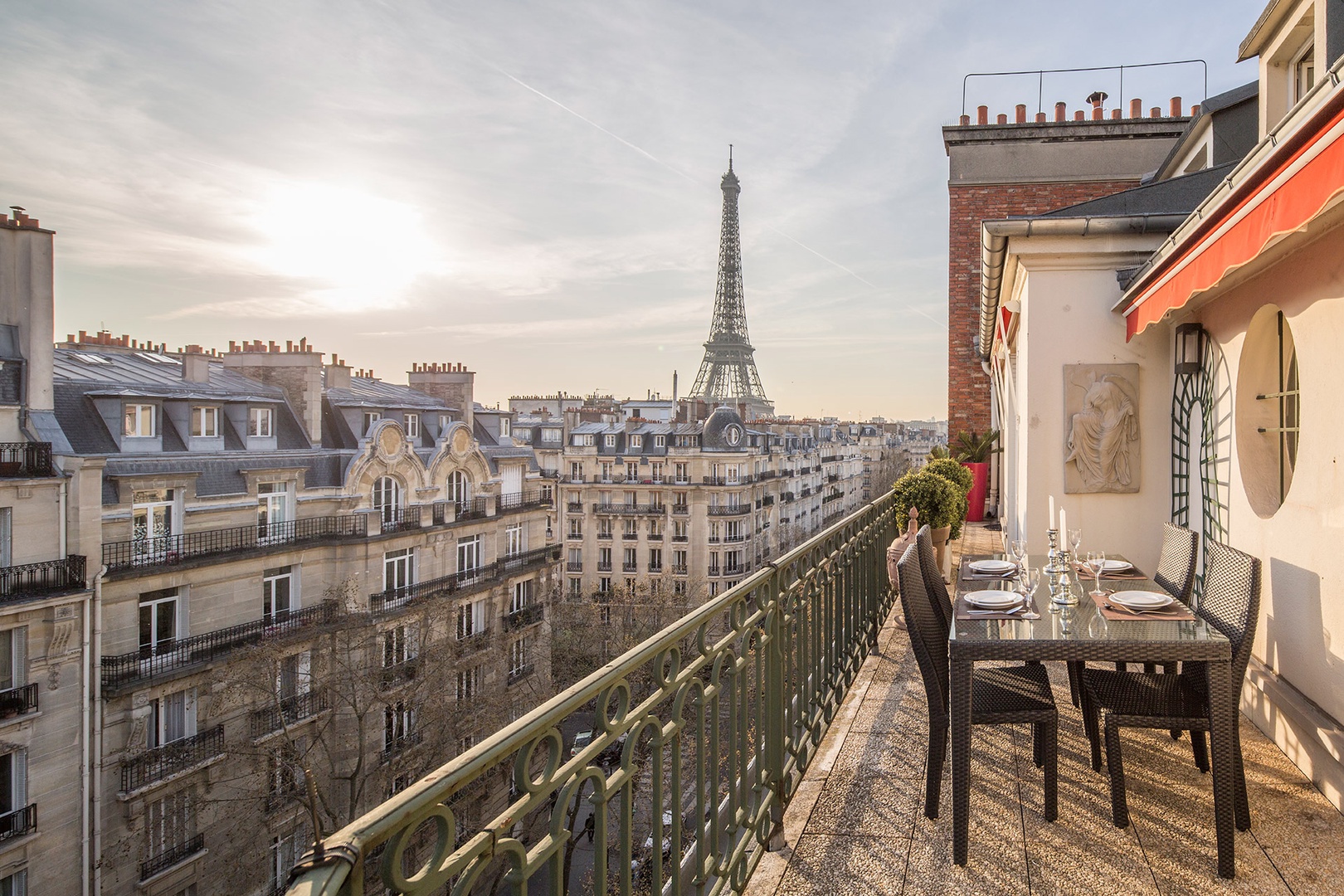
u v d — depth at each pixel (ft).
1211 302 19.26
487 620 104.88
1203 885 9.98
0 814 54.75
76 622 58.95
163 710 65.82
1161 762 13.66
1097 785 12.76
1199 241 13.91
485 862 4.63
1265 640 15.52
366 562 85.61
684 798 55.77
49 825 56.85
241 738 69.46
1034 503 23.80
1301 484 13.94
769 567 11.17
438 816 4.29
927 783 11.84
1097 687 12.43
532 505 117.50
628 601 126.62
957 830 10.60
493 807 74.23
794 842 11.31
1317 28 17.81
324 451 88.79
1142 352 23.08
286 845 72.28
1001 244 23.94
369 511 87.15
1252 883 9.98
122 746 62.44
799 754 12.67
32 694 56.13
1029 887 10.03
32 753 56.13
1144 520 23.09
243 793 68.39
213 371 91.50
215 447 79.36
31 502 57.26
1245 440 17.10
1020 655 10.80
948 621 14.98
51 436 60.75
